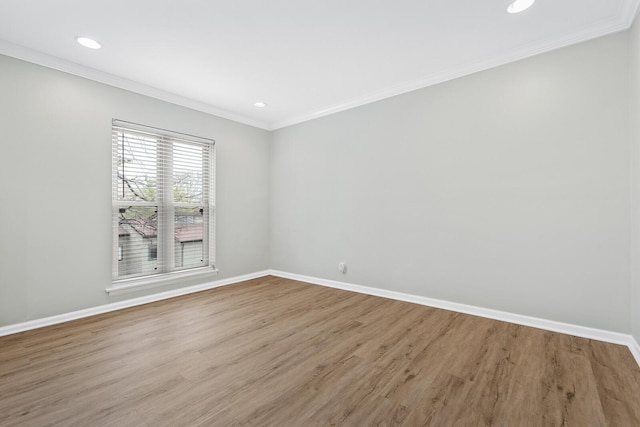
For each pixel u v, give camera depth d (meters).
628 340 2.22
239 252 4.37
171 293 3.57
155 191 3.48
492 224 2.80
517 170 2.67
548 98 2.52
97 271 3.00
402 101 3.38
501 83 2.74
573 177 2.42
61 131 2.77
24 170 2.58
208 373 1.87
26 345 2.27
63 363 1.99
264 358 2.07
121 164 3.20
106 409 1.53
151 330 2.57
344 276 3.94
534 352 2.13
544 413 1.50
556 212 2.50
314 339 2.38
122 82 3.13
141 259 3.38
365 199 3.72
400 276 3.43
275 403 1.58
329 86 3.37
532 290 2.61
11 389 1.70
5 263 2.49
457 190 3.01
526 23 2.24
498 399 1.61
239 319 2.83
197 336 2.44
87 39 2.42
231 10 2.07
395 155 3.45
